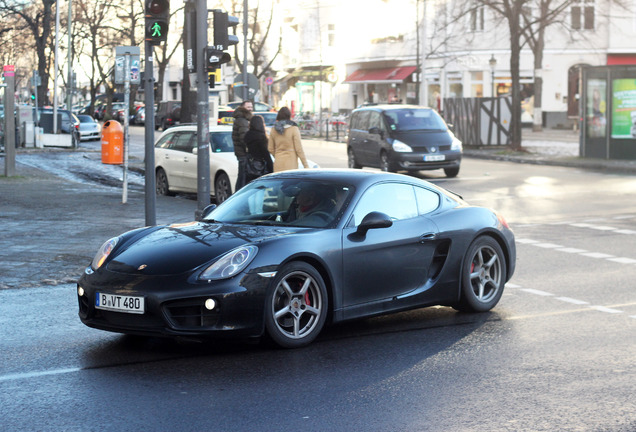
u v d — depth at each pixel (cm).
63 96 10438
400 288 856
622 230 1608
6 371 710
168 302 723
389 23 6288
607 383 675
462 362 738
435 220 893
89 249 1324
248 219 845
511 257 966
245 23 4031
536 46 5094
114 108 7638
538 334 840
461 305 928
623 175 2769
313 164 1855
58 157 3566
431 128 2745
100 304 751
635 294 1039
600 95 3278
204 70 1529
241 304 733
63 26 6669
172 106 6091
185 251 763
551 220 1755
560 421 585
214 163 1984
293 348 780
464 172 2895
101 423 579
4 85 2511
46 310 950
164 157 2175
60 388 661
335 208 830
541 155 3512
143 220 1656
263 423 579
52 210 1792
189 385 668
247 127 1845
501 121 3972
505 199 2116
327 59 6988
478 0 4084
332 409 609
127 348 786
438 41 5891
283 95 7625
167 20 1438
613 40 5647
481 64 5647
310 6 7106
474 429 568
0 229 1524
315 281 784
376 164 2786
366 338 823
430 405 619
